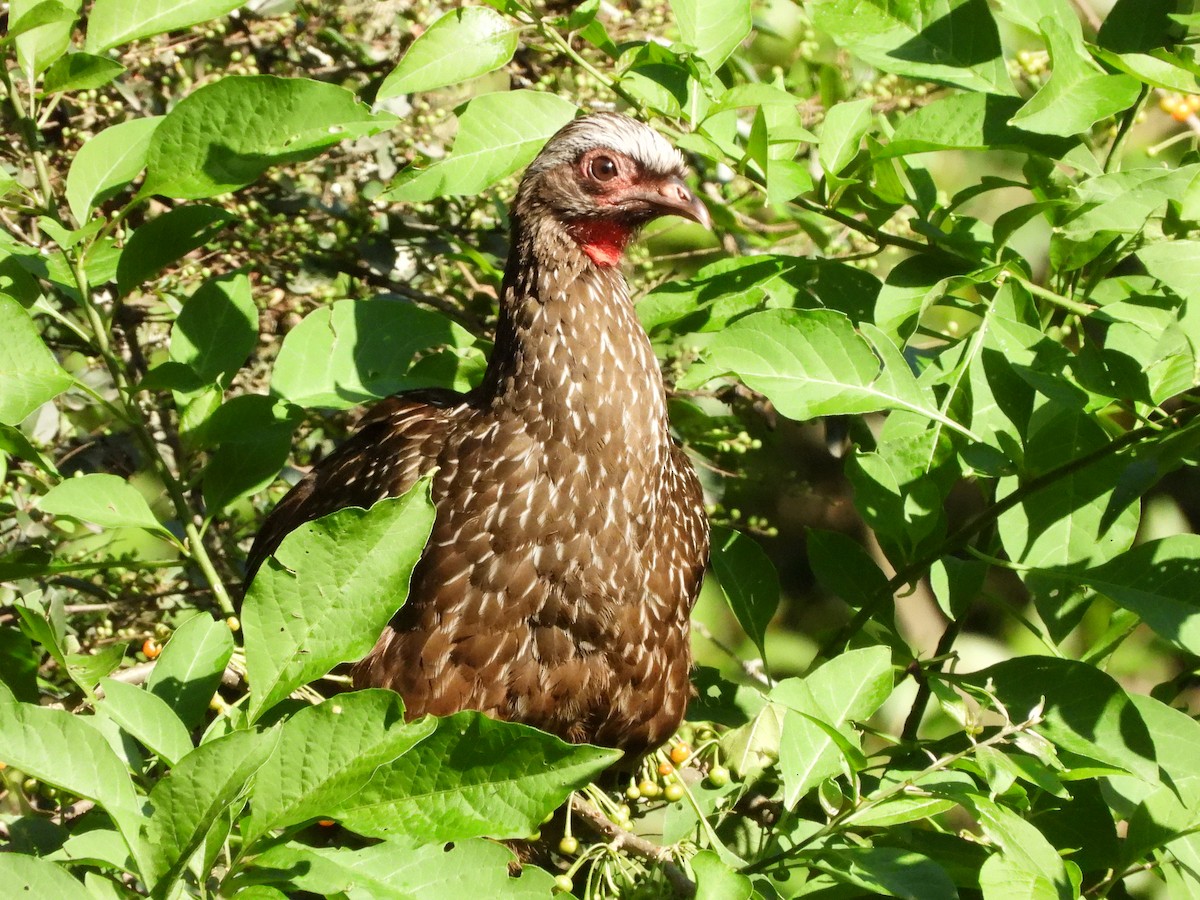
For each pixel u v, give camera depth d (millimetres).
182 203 9336
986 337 6148
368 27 9602
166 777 3957
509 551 6688
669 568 7062
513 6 6289
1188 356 5770
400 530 4398
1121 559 5926
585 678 6836
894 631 7016
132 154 6398
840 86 8172
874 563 7137
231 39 9312
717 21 6641
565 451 6707
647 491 6863
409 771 4273
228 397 9055
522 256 7082
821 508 11617
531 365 6824
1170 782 5379
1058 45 5816
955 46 6574
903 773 5801
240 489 6695
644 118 7137
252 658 4367
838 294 7168
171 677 5199
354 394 7113
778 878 5320
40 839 5156
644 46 6660
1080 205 6238
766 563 7383
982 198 11891
